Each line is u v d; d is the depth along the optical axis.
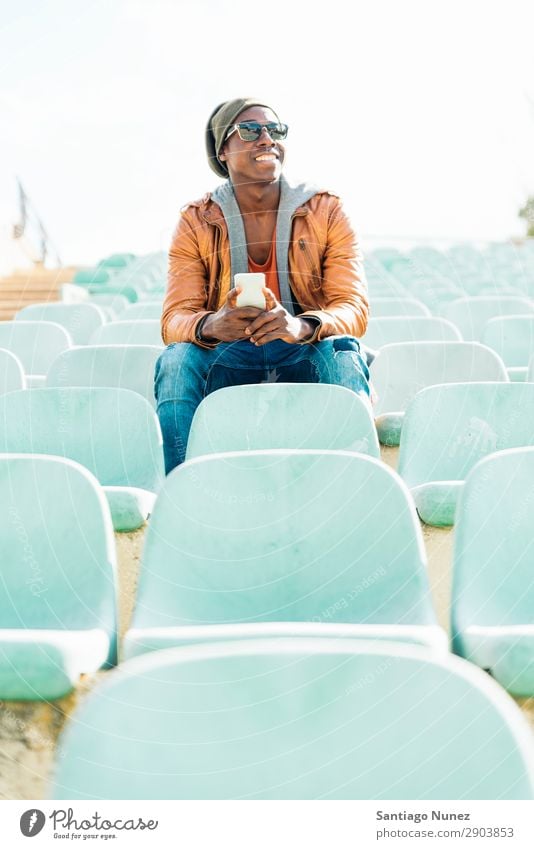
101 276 5.99
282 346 2.51
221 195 2.59
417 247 7.39
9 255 5.37
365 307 2.62
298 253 2.61
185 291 2.65
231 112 2.55
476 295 6.32
